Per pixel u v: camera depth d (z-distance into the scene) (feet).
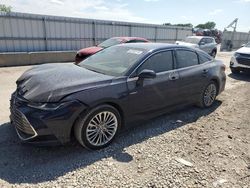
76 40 55.57
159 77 14.17
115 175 9.97
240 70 33.86
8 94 21.58
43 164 10.55
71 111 10.58
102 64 14.30
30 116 10.34
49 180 9.49
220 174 10.52
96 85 11.59
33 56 43.04
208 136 14.11
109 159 11.15
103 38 60.29
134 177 9.91
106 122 12.04
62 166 10.45
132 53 14.35
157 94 14.15
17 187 9.02
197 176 10.25
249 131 15.24
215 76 18.45
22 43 47.39
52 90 10.78
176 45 16.19
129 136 13.52
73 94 10.80
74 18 53.83
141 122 13.98
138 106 13.29
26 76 13.11
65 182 9.41
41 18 48.85
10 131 13.37
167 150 12.21
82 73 12.80
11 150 11.51
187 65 16.46
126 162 10.96
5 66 39.47
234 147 13.01
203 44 53.83
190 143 13.10
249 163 11.57
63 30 52.80
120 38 36.68
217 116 17.51
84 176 9.82
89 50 32.17
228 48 91.45
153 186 9.43
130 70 12.98
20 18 46.01
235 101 21.53
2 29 44.27
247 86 27.96
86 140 11.39
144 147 12.37
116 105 12.32
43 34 49.98
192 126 15.42
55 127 10.44
